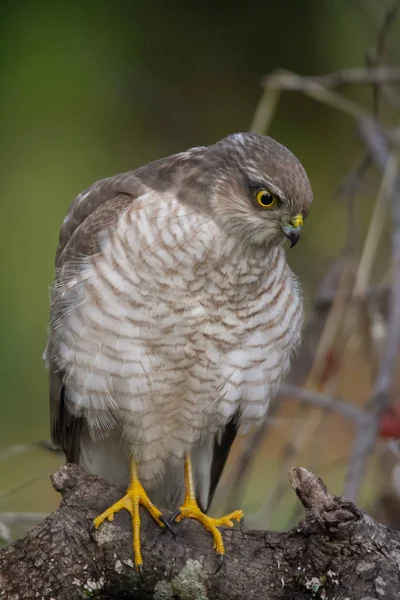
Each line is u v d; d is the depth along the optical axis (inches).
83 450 380.2
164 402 354.3
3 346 590.9
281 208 334.0
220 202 336.8
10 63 656.4
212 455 389.7
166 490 391.2
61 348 350.3
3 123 652.7
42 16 660.7
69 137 653.3
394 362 393.4
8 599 291.1
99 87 662.5
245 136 343.9
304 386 444.1
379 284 459.2
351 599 279.1
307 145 655.1
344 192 463.2
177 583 299.1
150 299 336.8
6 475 531.8
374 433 379.2
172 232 334.0
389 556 281.3
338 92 580.7
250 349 354.3
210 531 304.8
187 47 692.1
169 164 350.9
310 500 287.9
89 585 297.7
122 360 341.7
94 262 339.6
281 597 290.8
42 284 609.3
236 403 361.1
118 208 345.7
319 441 427.2
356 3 527.2
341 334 443.5
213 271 339.0
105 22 672.4
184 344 344.8
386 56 496.4
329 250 530.6
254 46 681.6
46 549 295.9
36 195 637.3
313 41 661.9
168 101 673.6
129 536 303.1
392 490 406.9
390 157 426.9
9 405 578.9
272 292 353.7
